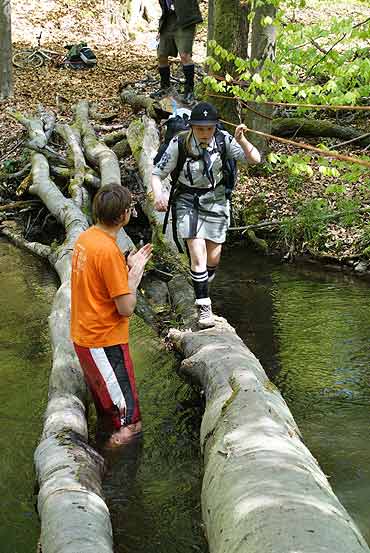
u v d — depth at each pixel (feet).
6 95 42.86
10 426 15.12
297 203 28.66
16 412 15.72
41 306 22.20
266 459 10.42
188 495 12.90
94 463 12.51
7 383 17.08
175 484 13.24
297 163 19.77
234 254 27.12
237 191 30.42
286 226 26.81
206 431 12.90
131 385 14.53
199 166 15.70
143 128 30.99
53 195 27.96
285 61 22.26
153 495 12.92
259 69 28.63
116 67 50.80
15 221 30.78
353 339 19.36
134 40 62.49
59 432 13.14
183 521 12.19
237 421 11.95
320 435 14.73
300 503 9.03
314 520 8.59
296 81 22.09
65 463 12.00
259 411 12.14
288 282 24.07
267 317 21.12
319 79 27.25
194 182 15.88
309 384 17.02
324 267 25.40
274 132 35.29
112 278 13.51
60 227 30.22
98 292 13.75
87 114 36.78
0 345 19.30
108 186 13.70
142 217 29.35
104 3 63.57
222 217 16.44
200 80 44.39
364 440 14.47
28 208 30.63
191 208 16.17
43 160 31.40
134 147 29.94
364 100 38.17
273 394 13.39
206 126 15.03
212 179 15.87
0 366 18.02
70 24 61.82
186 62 35.60
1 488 13.00
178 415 15.75
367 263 24.88
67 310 18.08
